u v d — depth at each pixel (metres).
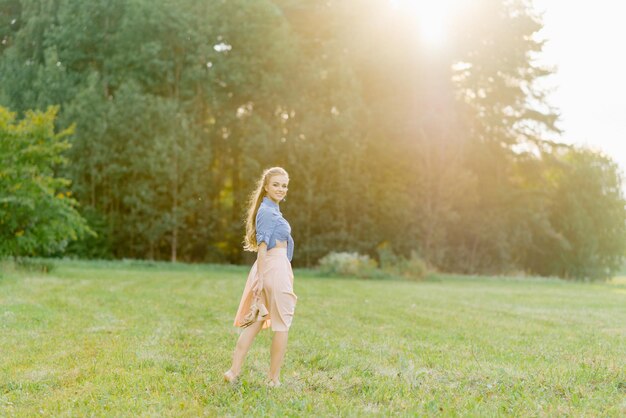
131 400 4.62
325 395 4.91
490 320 10.91
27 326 8.45
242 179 32.47
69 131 19.83
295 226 32.69
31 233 19.19
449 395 4.93
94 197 32.28
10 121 19.22
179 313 10.79
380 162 34.47
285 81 34.12
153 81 33.59
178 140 31.73
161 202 31.69
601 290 22.92
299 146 32.59
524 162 38.28
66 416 4.25
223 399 4.70
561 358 6.95
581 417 4.33
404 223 33.53
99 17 34.03
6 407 4.49
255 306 5.18
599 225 37.69
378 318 10.77
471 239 35.97
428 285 23.19
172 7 32.75
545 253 37.56
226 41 34.31
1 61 34.88
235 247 34.22
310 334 8.42
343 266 27.22
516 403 4.68
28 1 35.09
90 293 13.91
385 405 4.66
